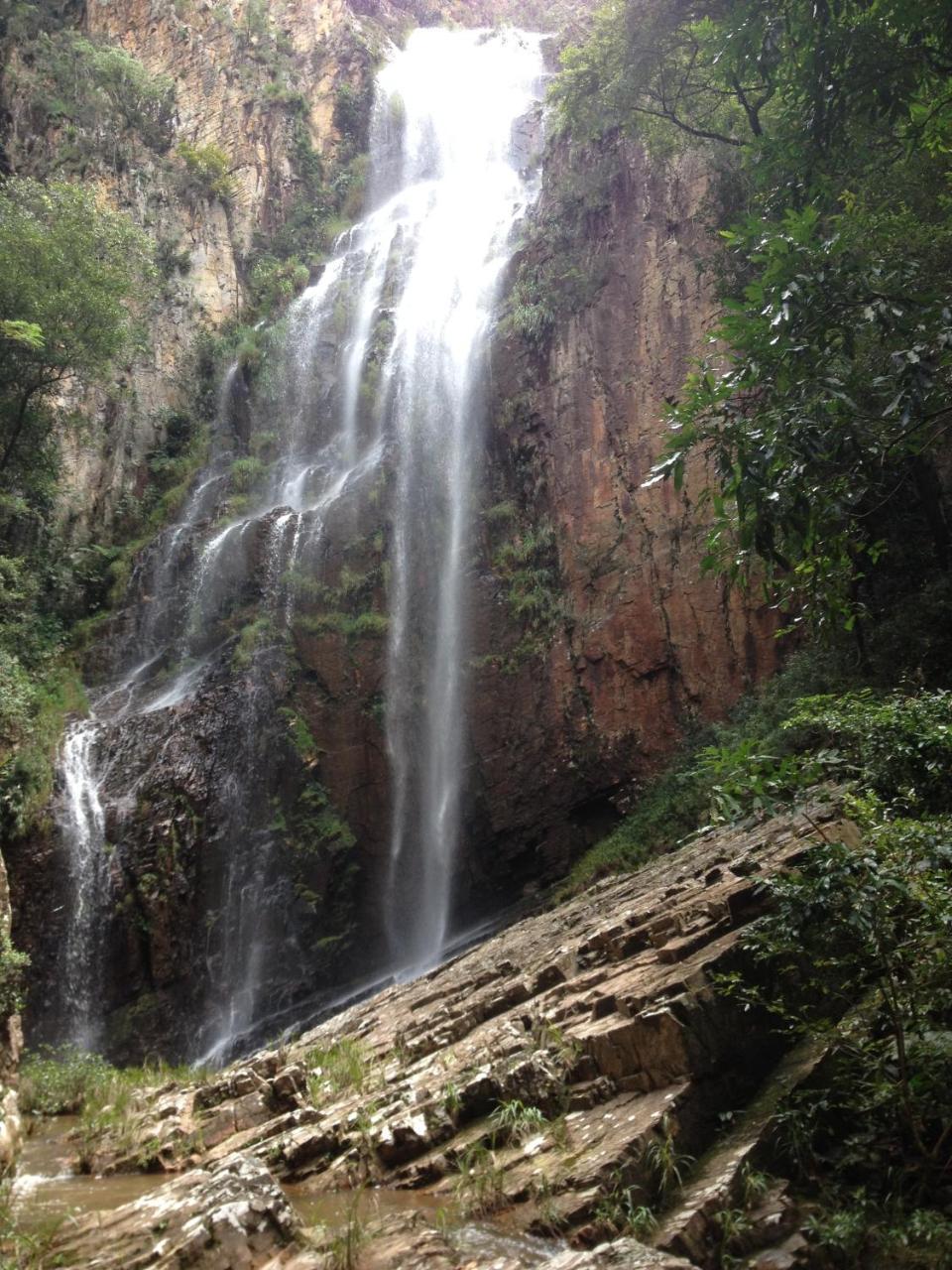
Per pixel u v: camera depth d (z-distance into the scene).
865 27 7.04
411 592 20.16
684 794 14.50
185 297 27.89
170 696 19.19
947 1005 4.50
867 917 4.32
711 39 13.71
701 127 17.20
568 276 20.25
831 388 5.36
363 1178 5.04
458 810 17.97
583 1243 3.86
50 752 17.22
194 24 33.31
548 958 8.23
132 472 25.27
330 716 18.69
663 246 18.61
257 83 32.09
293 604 19.73
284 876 17.28
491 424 20.78
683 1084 4.66
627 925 7.31
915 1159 4.18
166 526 24.09
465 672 18.78
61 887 15.97
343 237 29.94
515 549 19.20
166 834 16.78
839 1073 4.59
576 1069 5.21
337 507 20.84
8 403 19.56
